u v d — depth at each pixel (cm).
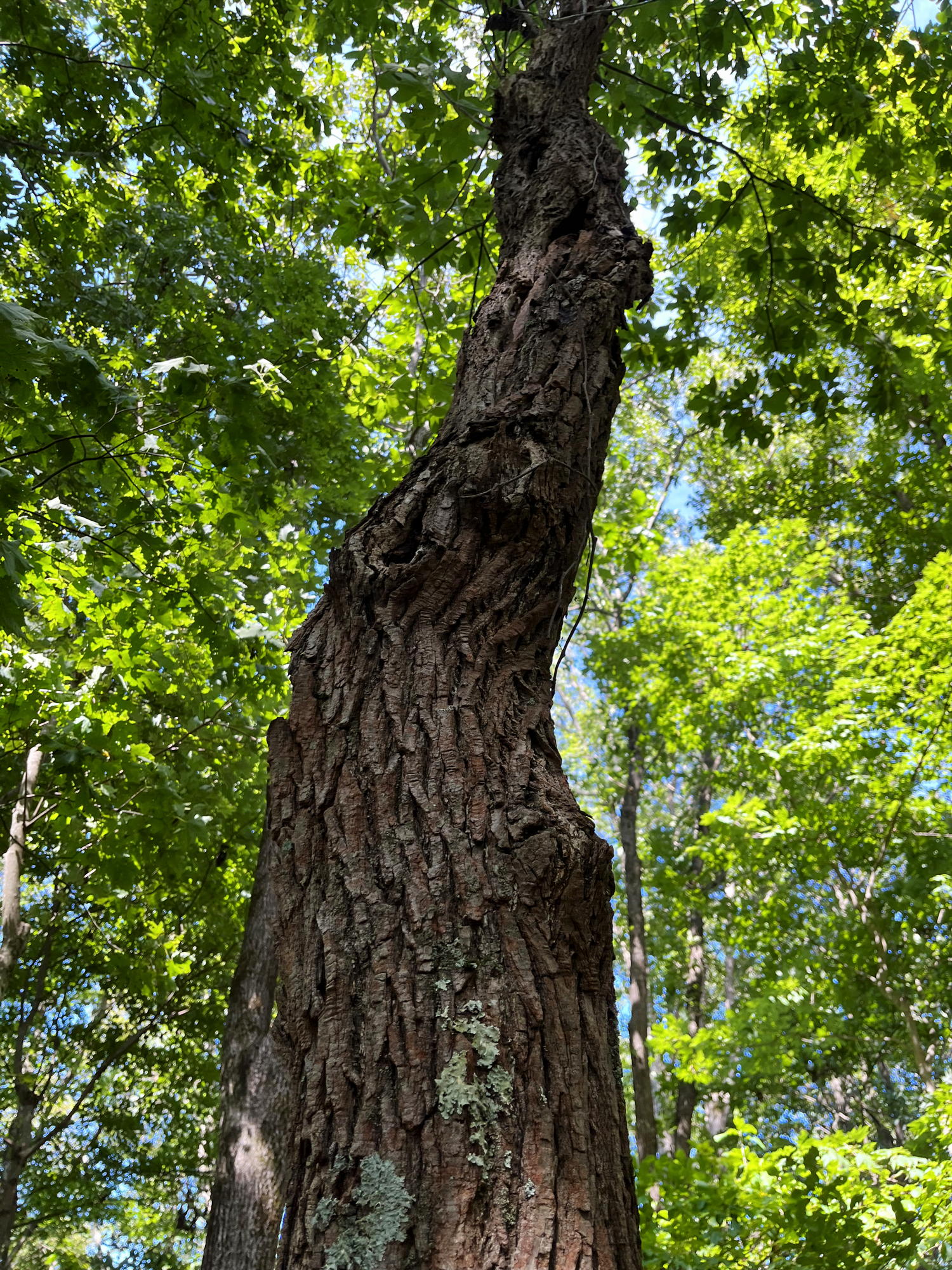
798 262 522
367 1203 130
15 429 462
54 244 810
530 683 185
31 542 559
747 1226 550
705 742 1181
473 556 192
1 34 667
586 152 279
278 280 884
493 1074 139
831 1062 1262
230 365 530
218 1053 1256
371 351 845
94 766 672
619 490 1554
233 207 845
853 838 1037
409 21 496
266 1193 580
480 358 231
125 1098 1281
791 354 548
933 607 1011
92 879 832
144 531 557
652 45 490
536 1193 131
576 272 244
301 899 161
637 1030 1246
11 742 753
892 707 1031
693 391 557
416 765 167
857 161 563
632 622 1391
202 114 687
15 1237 1316
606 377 230
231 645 667
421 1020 143
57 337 428
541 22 356
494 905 154
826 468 1680
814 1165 527
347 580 190
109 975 1196
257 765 942
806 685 1095
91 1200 1216
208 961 1199
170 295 871
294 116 764
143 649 659
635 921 1339
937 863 997
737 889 1213
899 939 1021
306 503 899
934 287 896
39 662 673
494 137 304
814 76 509
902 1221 514
